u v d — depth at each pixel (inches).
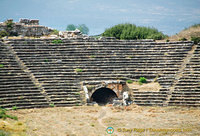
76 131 1411.2
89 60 2193.7
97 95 2139.5
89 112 1759.4
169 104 1884.8
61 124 1504.7
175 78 2048.5
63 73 2057.1
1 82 1845.5
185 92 1926.7
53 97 1877.5
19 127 1357.0
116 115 1720.0
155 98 1934.1
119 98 2004.2
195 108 1828.2
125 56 2249.0
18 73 1962.4
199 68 2084.2
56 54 2187.5
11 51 2133.4
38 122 1508.4
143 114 1742.1
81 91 1973.4
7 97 1770.4
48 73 2031.3
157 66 2174.0
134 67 2185.0
